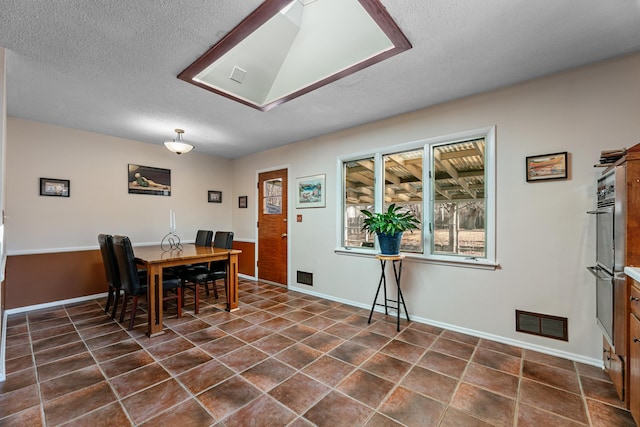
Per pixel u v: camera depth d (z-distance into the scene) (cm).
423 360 224
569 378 199
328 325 295
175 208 474
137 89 256
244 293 418
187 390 184
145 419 158
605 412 165
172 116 323
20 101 284
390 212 290
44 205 350
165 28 176
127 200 419
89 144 384
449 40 185
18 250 331
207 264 423
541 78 236
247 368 211
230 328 286
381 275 336
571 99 224
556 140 230
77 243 373
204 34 183
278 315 324
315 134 394
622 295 164
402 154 325
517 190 247
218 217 536
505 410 167
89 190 384
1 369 195
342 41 221
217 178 535
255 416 161
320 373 205
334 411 166
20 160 334
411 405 171
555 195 231
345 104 289
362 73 228
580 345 222
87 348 240
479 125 266
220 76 250
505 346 247
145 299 381
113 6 157
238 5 159
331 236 387
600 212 195
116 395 179
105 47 195
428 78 236
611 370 191
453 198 289
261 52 247
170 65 218
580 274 222
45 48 195
